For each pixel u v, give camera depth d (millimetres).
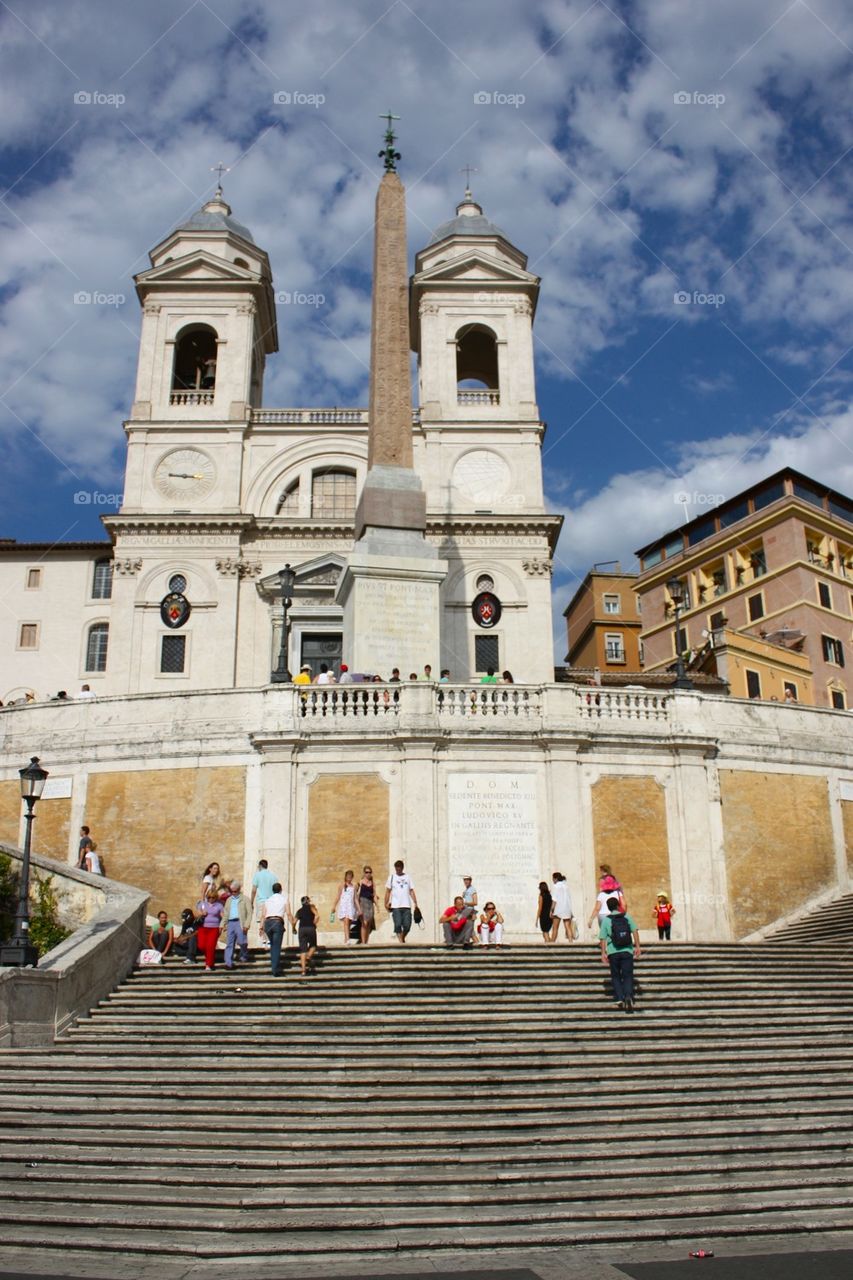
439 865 23422
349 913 20172
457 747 24297
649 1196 10898
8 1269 9023
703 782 25344
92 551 48844
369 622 32094
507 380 45031
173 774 24891
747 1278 8703
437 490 43031
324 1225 10078
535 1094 12812
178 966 18031
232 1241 9805
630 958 15742
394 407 35562
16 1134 11789
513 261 47656
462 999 15797
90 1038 14578
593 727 24844
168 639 40375
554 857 23719
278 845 23609
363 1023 14836
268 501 42656
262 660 40375
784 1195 11039
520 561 42156
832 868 26609
